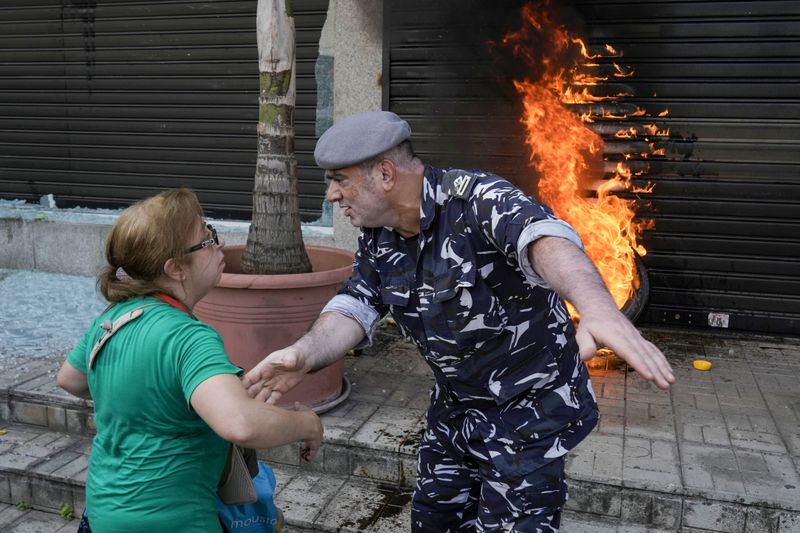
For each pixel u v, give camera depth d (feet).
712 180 17.80
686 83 17.54
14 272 23.95
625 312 17.60
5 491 13.15
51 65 24.29
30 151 25.26
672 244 18.31
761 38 16.87
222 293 12.94
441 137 19.38
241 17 21.67
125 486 6.19
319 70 20.45
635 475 11.10
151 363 6.01
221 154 22.81
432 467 8.52
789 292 17.83
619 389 14.53
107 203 24.71
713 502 10.66
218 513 6.77
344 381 14.83
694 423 12.99
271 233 13.84
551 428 7.45
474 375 7.41
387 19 19.08
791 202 17.40
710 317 18.37
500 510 7.72
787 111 17.03
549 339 7.32
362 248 7.78
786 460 11.61
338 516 11.52
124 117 23.72
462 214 6.77
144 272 6.42
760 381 15.11
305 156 21.34
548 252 5.63
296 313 13.10
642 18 17.51
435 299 7.06
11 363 16.01
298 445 12.90
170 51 22.67
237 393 5.75
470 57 18.76
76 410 14.17
